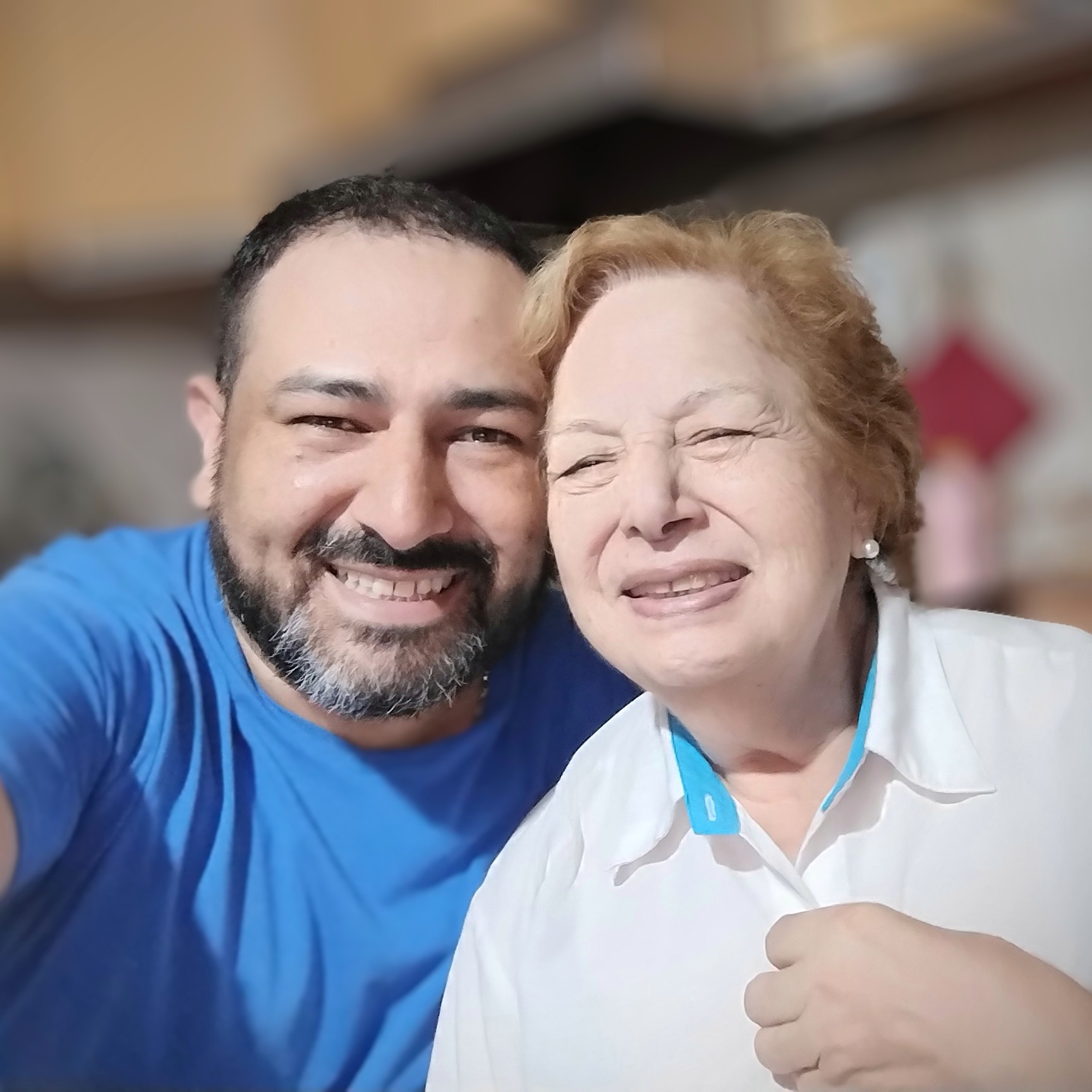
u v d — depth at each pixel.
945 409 1.62
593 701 0.81
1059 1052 0.50
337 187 0.77
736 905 0.64
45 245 1.78
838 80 1.63
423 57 1.71
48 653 0.73
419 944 0.76
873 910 0.55
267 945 0.75
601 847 0.69
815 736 0.66
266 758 0.78
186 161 1.79
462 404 0.71
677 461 0.60
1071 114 1.63
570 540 0.63
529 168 1.69
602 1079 0.62
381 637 0.73
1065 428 1.61
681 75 1.59
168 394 1.76
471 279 0.72
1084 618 1.23
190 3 1.76
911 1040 0.51
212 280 1.82
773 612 0.59
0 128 1.78
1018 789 0.61
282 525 0.72
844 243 1.74
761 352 0.62
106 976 0.73
